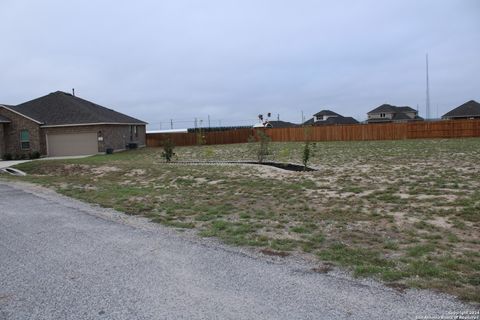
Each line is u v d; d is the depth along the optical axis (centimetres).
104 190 1210
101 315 369
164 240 626
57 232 693
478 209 751
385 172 1333
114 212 874
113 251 571
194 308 378
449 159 1711
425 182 1083
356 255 526
